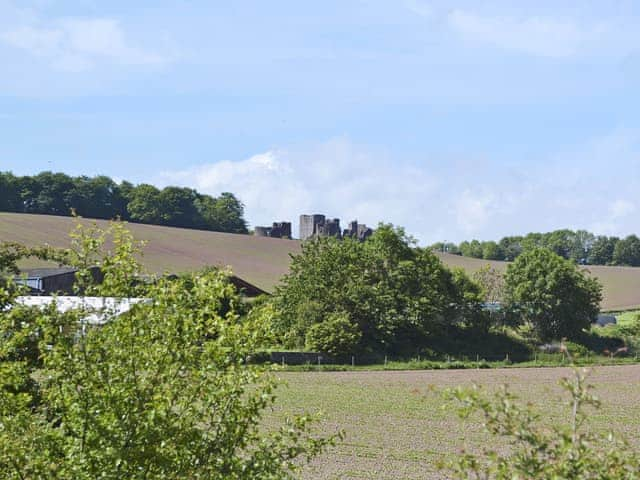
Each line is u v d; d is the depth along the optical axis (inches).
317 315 3599.9
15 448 489.7
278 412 1894.7
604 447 450.3
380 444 1478.8
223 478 494.9
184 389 507.2
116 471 471.8
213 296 519.5
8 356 567.5
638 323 4815.5
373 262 3937.0
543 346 4183.1
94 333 508.4
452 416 1865.2
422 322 3826.3
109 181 7672.2
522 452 416.8
